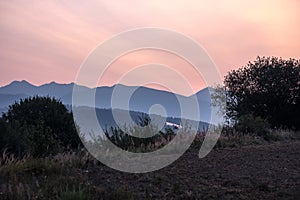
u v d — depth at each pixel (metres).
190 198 6.92
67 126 15.45
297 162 10.05
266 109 27.22
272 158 10.55
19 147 11.20
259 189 7.53
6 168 8.16
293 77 26.98
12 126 12.15
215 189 7.49
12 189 6.76
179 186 7.55
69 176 7.84
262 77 27.47
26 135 12.09
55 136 14.15
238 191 7.36
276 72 27.34
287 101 26.78
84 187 7.05
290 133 18.88
